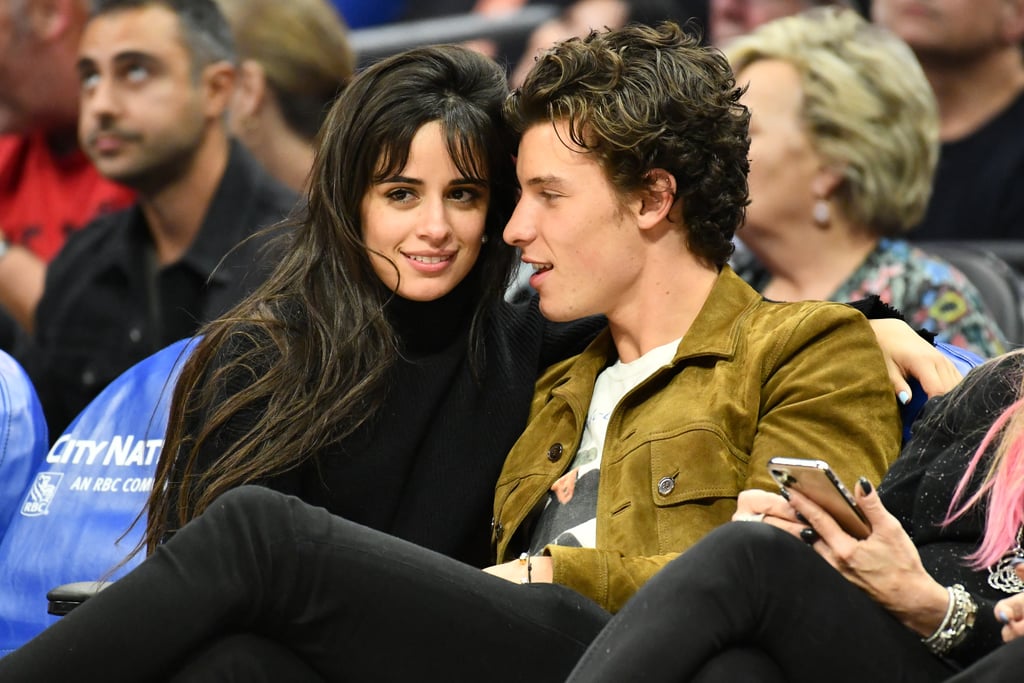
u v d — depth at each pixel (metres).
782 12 16.55
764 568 6.42
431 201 8.41
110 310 12.97
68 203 15.49
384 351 8.45
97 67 12.82
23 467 9.17
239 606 6.78
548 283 8.19
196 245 12.69
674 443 7.80
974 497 7.11
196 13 12.85
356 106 8.46
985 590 6.97
